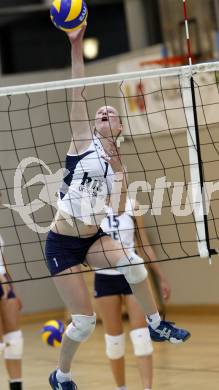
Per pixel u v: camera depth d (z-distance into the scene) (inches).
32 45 982.4
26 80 867.4
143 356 390.6
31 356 614.5
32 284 867.4
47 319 869.2
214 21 714.2
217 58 712.4
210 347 573.3
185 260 770.8
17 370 426.9
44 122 830.5
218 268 742.5
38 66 982.4
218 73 666.2
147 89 762.8
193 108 347.9
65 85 335.6
